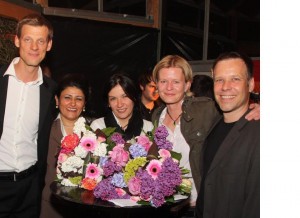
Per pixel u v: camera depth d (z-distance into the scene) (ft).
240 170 5.25
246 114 5.62
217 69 5.77
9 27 10.99
